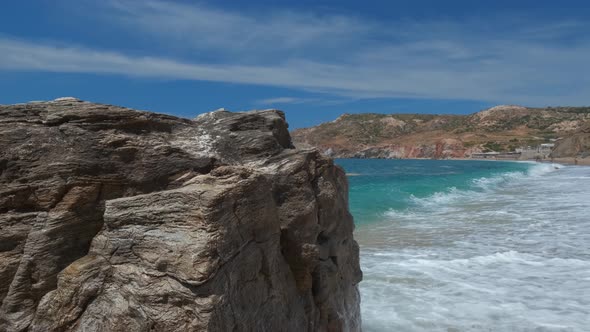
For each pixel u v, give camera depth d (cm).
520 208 2277
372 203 2362
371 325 812
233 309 412
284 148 646
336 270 629
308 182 595
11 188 459
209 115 633
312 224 576
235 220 434
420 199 2628
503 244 1439
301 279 564
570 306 894
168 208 415
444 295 961
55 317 422
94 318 418
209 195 402
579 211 2117
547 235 1571
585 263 1196
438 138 17775
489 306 898
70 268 434
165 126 564
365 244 1452
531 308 886
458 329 796
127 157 510
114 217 440
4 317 432
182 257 385
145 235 419
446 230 1694
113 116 520
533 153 12581
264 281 483
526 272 1122
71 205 469
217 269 394
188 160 541
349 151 18900
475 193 3089
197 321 371
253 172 506
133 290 406
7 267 443
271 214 506
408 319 838
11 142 474
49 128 491
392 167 8662
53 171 473
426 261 1224
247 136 607
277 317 496
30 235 449
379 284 1031
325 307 596
